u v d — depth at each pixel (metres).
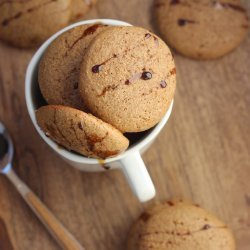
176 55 0.47
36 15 0.45
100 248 0.44
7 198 0.45
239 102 0.46
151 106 0.35
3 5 0.45
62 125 0.34
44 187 0.45
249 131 0.46
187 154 0.45
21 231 0.44
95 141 0.34
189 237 0.42
